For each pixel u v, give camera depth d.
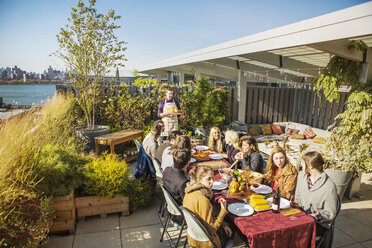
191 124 7.97
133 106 7.28
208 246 2.20
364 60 4.29
